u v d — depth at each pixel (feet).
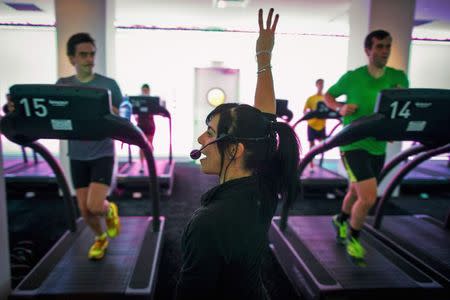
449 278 7.38
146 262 7.47
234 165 2.62
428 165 19.56
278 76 23.84
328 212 12.78
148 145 5.87
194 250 2.26
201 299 2.24
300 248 8.35
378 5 13.43
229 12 17.94
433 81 24.17
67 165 13.88
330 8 16.74
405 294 6.70
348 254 8.07
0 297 5.90
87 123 4.92
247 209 2.44
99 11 13.01
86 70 7.02
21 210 12.27
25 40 21.33
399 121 5.62
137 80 22.77
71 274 6.91
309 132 18.37
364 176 7.41
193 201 13.66
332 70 23.88
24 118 4.81
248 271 2.47
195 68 23.16
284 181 2.88
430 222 10.84
